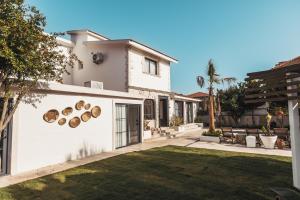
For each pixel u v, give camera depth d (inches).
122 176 315.3
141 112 648.4
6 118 299.4
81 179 301.9
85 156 449.7
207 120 1258.0
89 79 745.0
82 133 447.5
